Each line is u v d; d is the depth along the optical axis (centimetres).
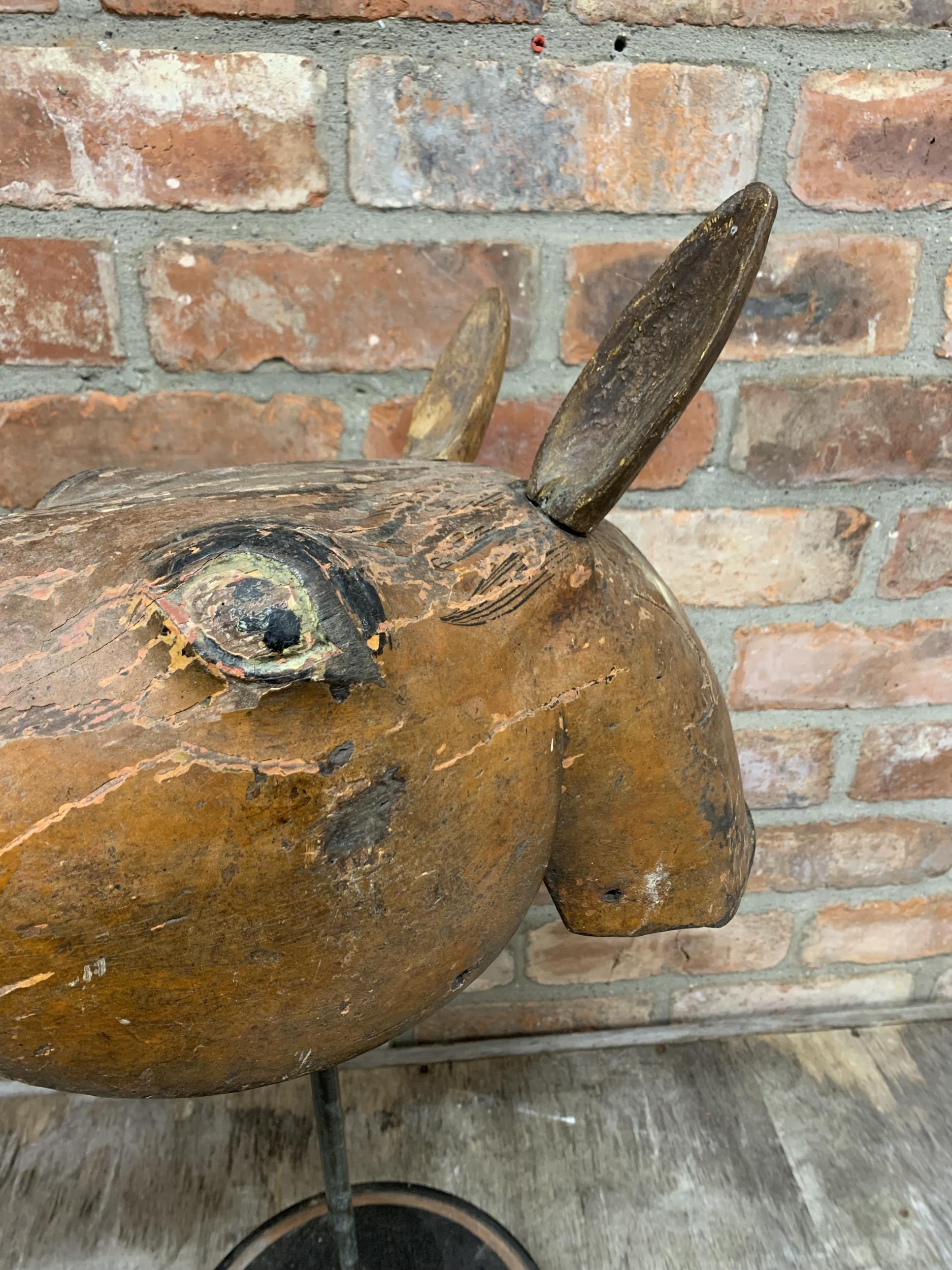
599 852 35
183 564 25
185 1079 30
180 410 53
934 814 68
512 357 54
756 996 73
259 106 48
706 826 36
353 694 26
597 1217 57
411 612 27
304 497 31
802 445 57
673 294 30
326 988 28
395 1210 56
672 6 48
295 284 51
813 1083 66
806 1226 56
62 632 25
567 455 33
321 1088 45
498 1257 53
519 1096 65
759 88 50
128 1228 56
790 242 53
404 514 30
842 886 70
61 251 49
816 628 61
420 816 28
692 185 51
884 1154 61
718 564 59
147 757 25
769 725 64
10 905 24
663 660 34
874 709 64
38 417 52
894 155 51
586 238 52
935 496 58
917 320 55
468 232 51
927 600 61
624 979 71
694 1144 62
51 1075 28
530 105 49
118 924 25
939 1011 72
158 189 49
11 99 46
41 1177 58
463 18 47
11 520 29
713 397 55
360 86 48
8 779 24
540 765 31
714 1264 54
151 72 47
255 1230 55
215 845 25
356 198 50
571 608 32
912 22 49
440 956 30
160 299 51
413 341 53
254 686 24
